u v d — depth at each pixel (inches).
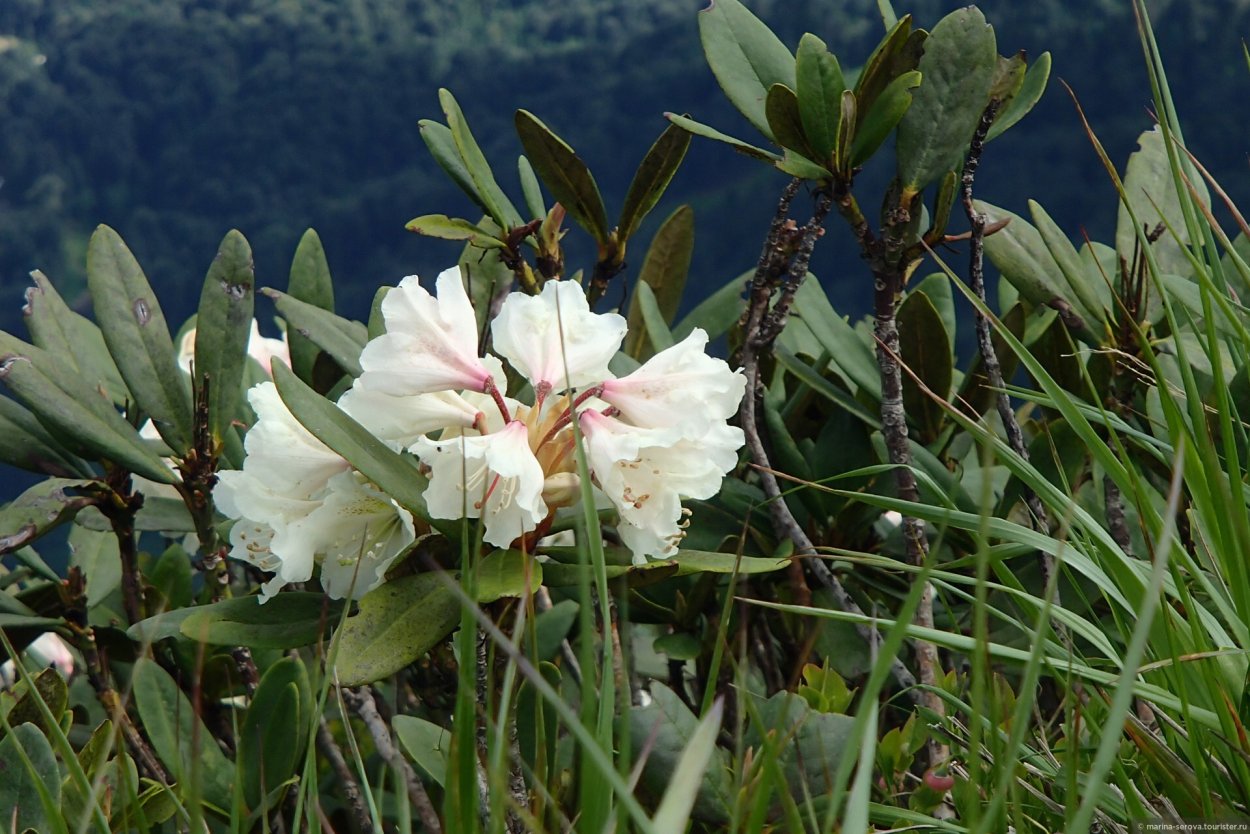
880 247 28.2
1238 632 22.7
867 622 22.8
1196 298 28.7
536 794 22.8
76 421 27.3
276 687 25.2
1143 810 22.1
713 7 29.6
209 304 28.9
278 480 25.3
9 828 23.0
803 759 24.4
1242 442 28.3
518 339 25.0
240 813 22.1
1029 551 29.2
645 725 24.8
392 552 25.4
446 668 27.1
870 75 27.7
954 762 24.9
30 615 29.3
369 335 28.6
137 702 25.7
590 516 20.9
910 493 28.5
